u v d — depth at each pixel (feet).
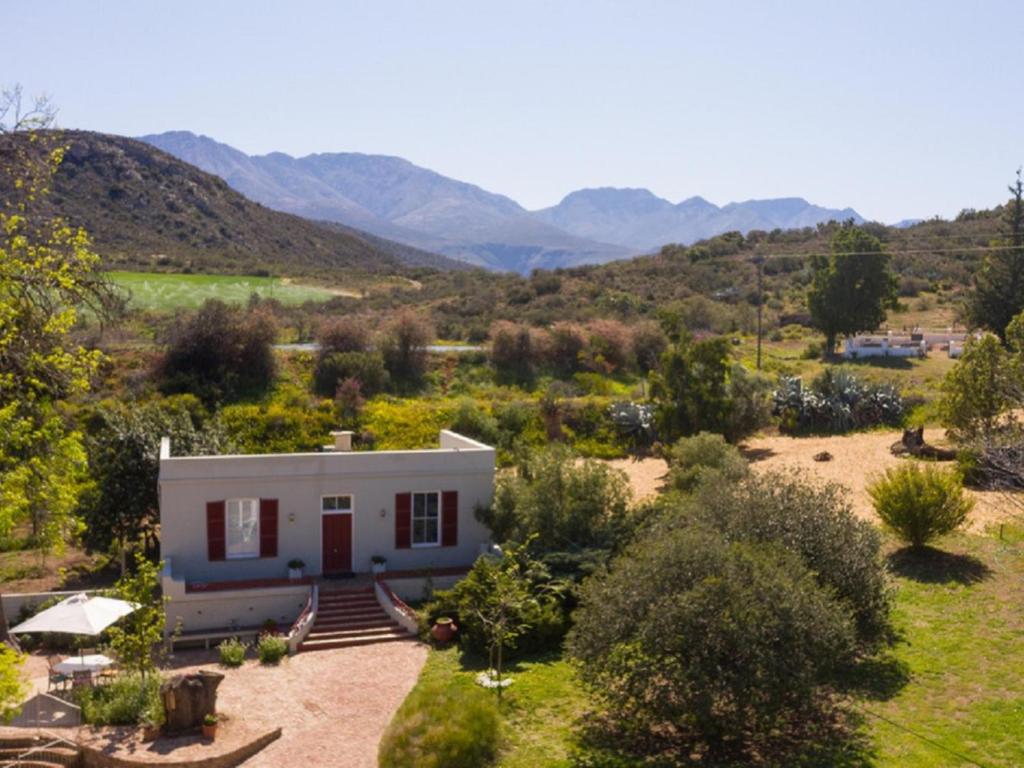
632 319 212.84
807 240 359.05
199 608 74.84
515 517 80.23
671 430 116.57
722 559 48.44
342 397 137.59
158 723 55.67
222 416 129.39
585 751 49.08
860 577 56.95
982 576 67.41
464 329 199.11
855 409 132.05
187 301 214.48
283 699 60.90
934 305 254.47
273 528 80.23
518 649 66.59
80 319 108.06
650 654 46.42
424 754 47.88
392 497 82.79
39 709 59.82
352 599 76.74
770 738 48.49
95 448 91.97
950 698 50.44
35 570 90.48
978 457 83.05
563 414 139.33
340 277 319.47
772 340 214.07
